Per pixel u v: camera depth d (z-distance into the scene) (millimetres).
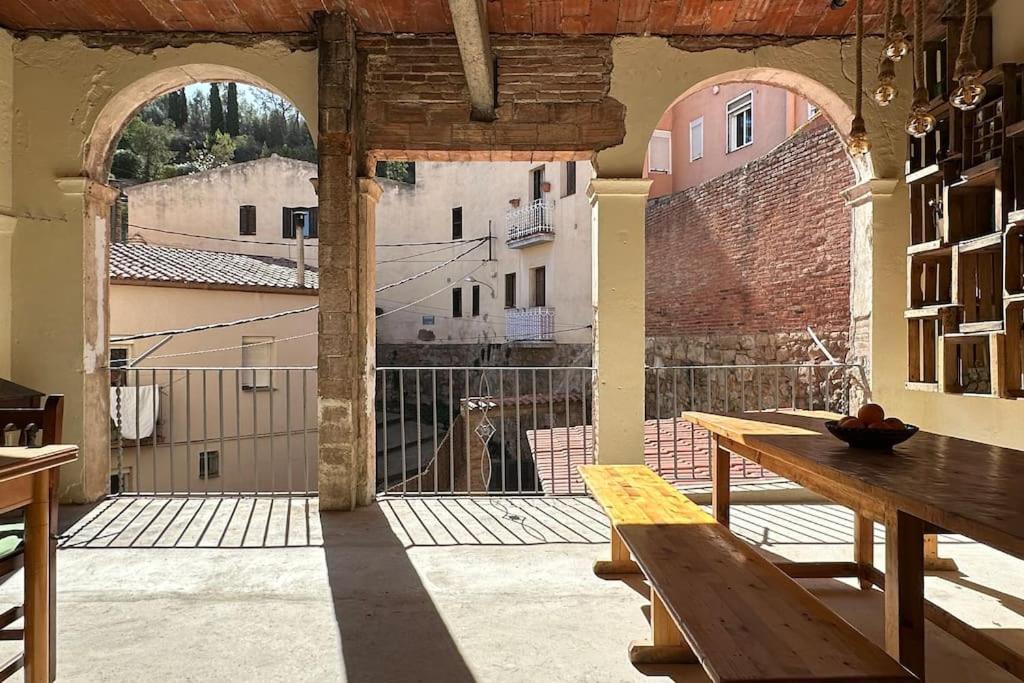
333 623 2602
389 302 19219
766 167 8797
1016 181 3447
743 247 9305
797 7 4121
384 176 24250
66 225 4395
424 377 18531
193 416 10000
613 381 4453
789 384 8297
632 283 4441
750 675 1358
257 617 2656
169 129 28594
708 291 10117
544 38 4441
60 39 4402
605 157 4449
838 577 3006
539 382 14844
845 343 7395
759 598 1778
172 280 9906
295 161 18984
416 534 3719
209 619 2637
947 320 3938
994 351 3518
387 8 4094
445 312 18797
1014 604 2762
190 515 4094
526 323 15477
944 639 2500
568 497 4539
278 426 10984
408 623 2604
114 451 8977
